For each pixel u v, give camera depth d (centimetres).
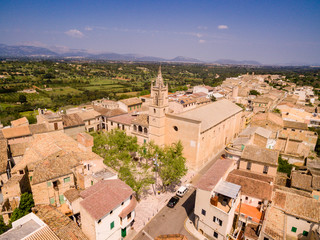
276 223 3750
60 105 13675
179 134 6316
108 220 3447
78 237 3419
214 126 6869
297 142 6925
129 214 3812
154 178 5872
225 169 4481
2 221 3856
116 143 6016
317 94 18912
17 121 8506
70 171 4466
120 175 4778
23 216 3678
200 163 6438
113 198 3569
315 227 3819
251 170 5028
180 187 5300
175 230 4116
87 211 3278
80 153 5062
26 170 4878
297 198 4159
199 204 3903
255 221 3794
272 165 4753
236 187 3922
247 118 10262
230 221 3712
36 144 5759
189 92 16912
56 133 6344
